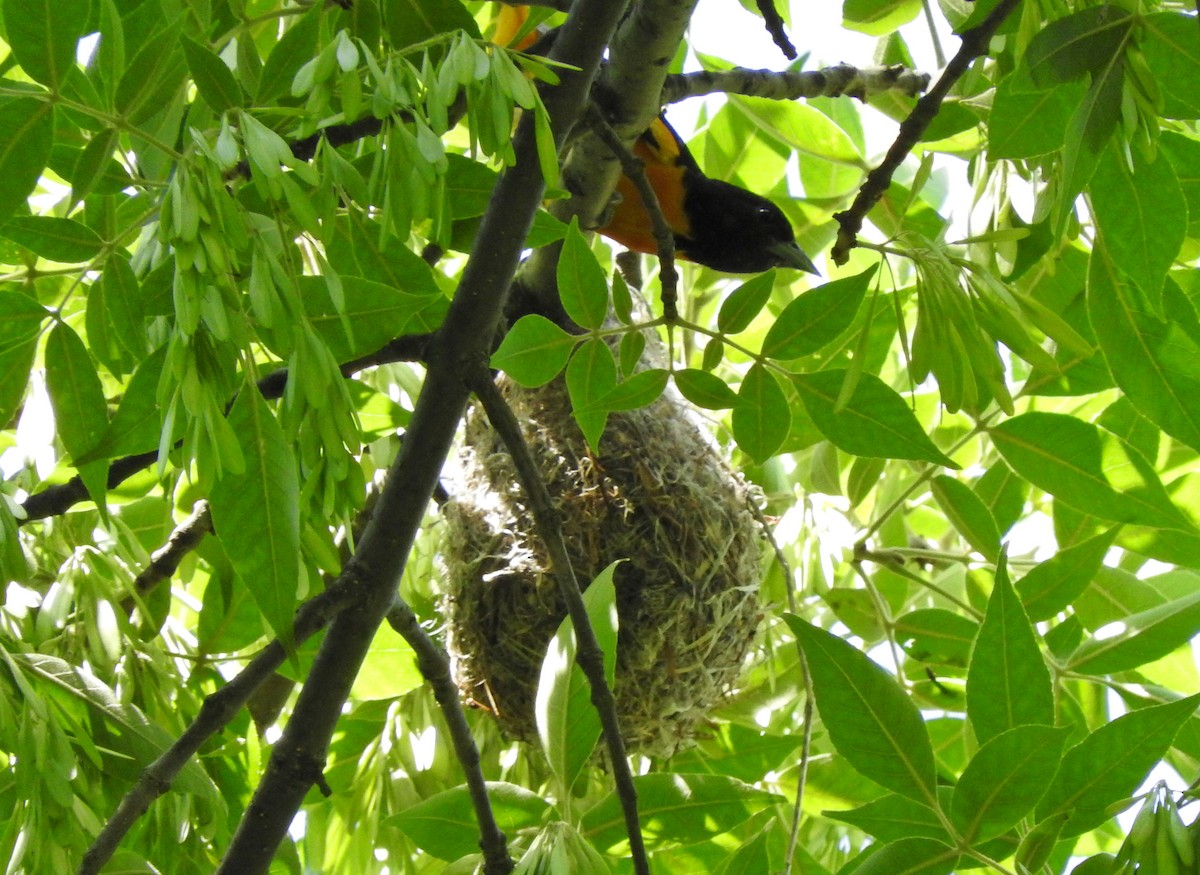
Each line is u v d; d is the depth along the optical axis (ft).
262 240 9.96
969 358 15.33
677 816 16.66
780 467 27.45
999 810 13.05
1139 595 23.56
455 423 16.08
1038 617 21.91
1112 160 13.15
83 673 15.80
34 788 12.87
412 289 13.46
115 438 11.99
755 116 26.30
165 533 21.02
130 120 11.23
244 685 14.74
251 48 14.94
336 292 10.64
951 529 32.91
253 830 15.44
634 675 22.82
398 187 10.58
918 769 13.52
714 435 25.86
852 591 25.52
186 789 15.06
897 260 29.76
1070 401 26.53
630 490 23.21
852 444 15.75
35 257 16.37
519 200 15.05
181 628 23.39
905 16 22.66
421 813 16.52
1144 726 13.19
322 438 10.53
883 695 13.62
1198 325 15.38
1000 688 14.40
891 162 16.34
